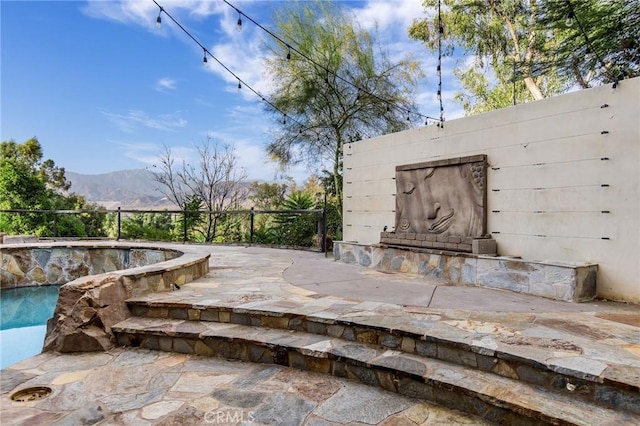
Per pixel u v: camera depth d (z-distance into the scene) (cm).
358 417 196
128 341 302
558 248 378
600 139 349
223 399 217
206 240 1049
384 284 420
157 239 986
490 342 226
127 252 683
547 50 816
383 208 600
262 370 256
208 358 279
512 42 1069
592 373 183
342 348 253
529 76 833
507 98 1192
